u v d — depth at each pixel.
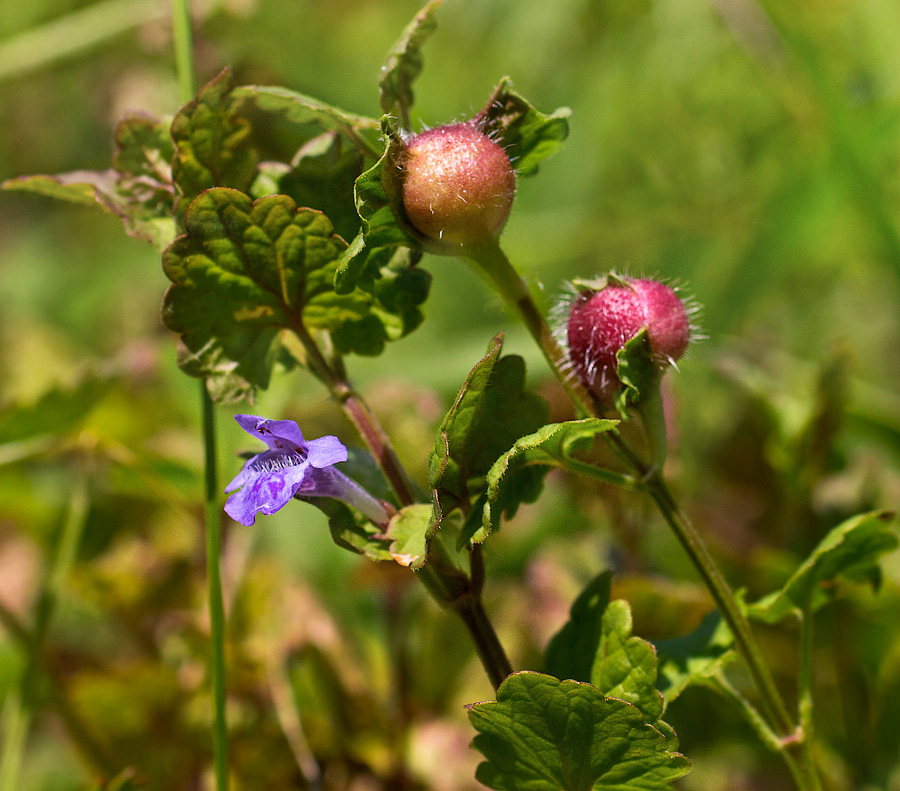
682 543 0.26
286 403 0.35
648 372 0.25
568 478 0.34
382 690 0.32
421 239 0.25
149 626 0.34
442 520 0.24
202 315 0.26
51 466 0.40
